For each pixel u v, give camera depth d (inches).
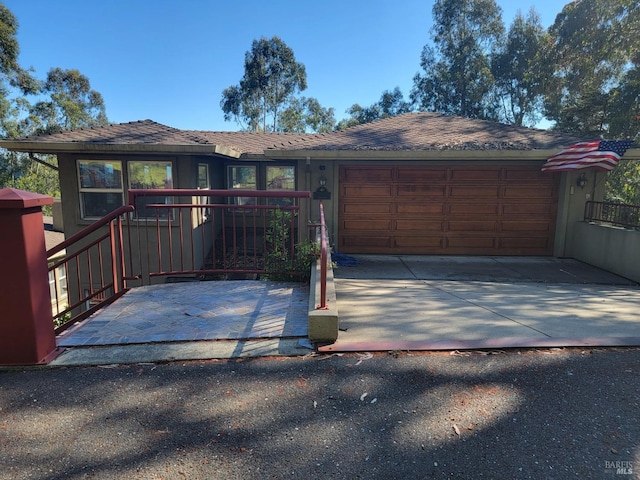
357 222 366.9
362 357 122.3
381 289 236.7
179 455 81.5
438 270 311.6
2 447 84.0
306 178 362.0
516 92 1164.5
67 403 99.7
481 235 367.2
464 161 358.9
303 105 1496.1
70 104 1203.2
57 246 177.8
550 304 197.0
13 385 108.2
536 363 118.3
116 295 185.3
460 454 81.0
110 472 77.0
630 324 157.6
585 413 93.9
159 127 396.5
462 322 158.2
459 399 99.7
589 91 809.5
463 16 1199.6
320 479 75.2
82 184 355.9
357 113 1595.7
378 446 83.7
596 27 802.8
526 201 364.2
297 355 123.6
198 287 199.2
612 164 309.0
